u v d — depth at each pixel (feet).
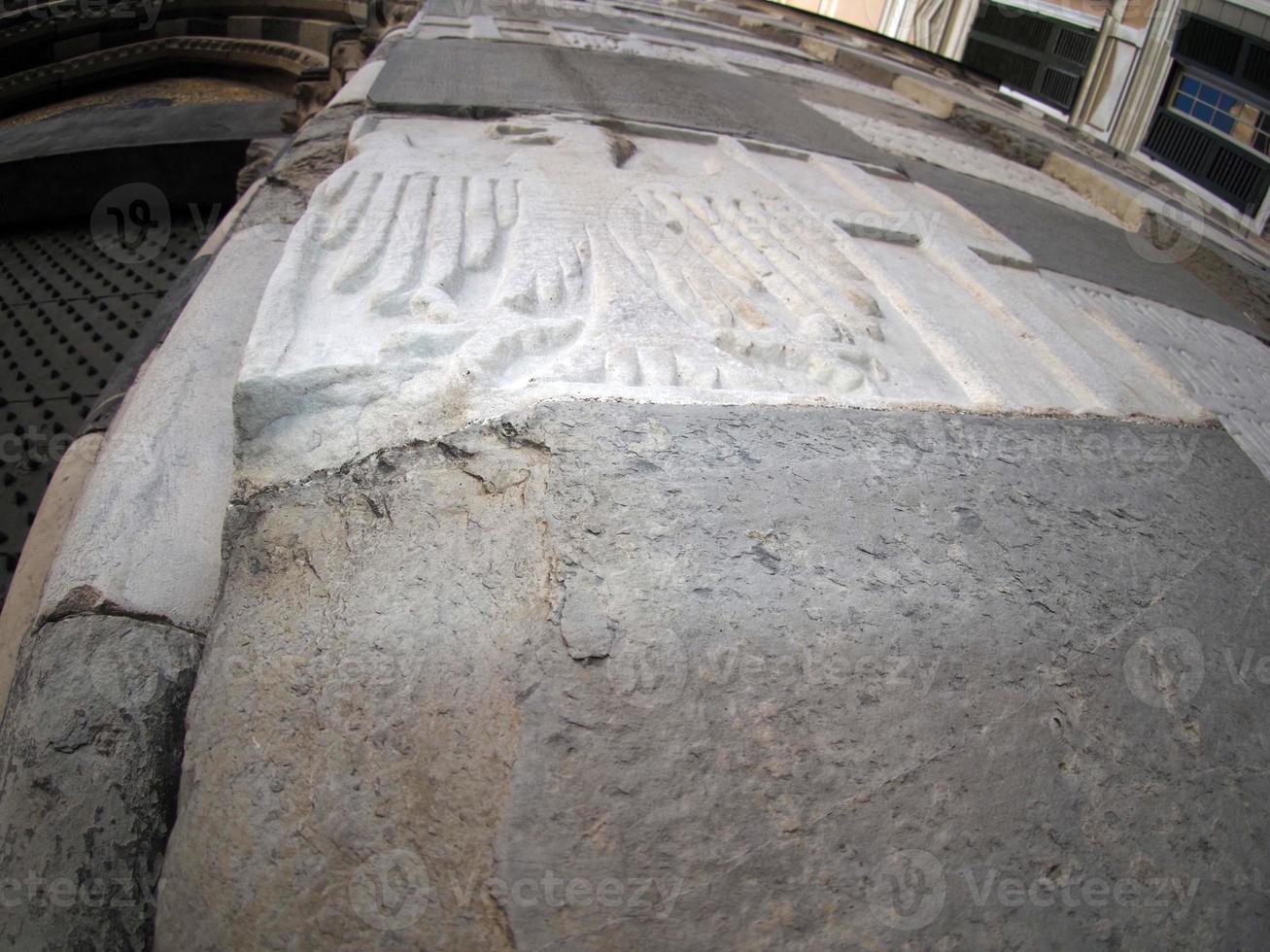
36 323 12.90
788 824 3.10
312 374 4.27
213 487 4.98
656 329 5.07
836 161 9.68
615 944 2.85
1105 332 7.13
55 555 4.57
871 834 3.15
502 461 3.87
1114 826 3.41
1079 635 3.83
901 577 3.76
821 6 23.80
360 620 3.41
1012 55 20.01
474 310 5.01
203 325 6.14
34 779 3.61
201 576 4.47
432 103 9.00
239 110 18.16
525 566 3.49
